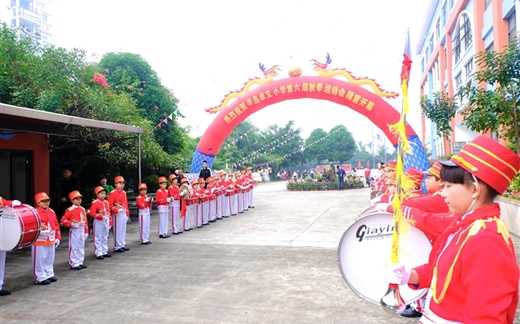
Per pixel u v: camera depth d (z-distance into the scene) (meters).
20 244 5.16
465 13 17.45
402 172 1.81
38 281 5.69
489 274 1.48
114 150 11.76
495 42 13.38
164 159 13.98
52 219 5.95
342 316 4.16
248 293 4.99
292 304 4.55
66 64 10.48
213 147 14.30
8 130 8.57
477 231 1.57
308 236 8.50
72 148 12.28
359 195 18.58
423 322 1.79
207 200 11.01
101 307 4.68
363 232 2.60
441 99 11.05
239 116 13.83
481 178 1.60
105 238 7.41
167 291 5.20
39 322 4.28
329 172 25.58
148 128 12.68
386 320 4.02
